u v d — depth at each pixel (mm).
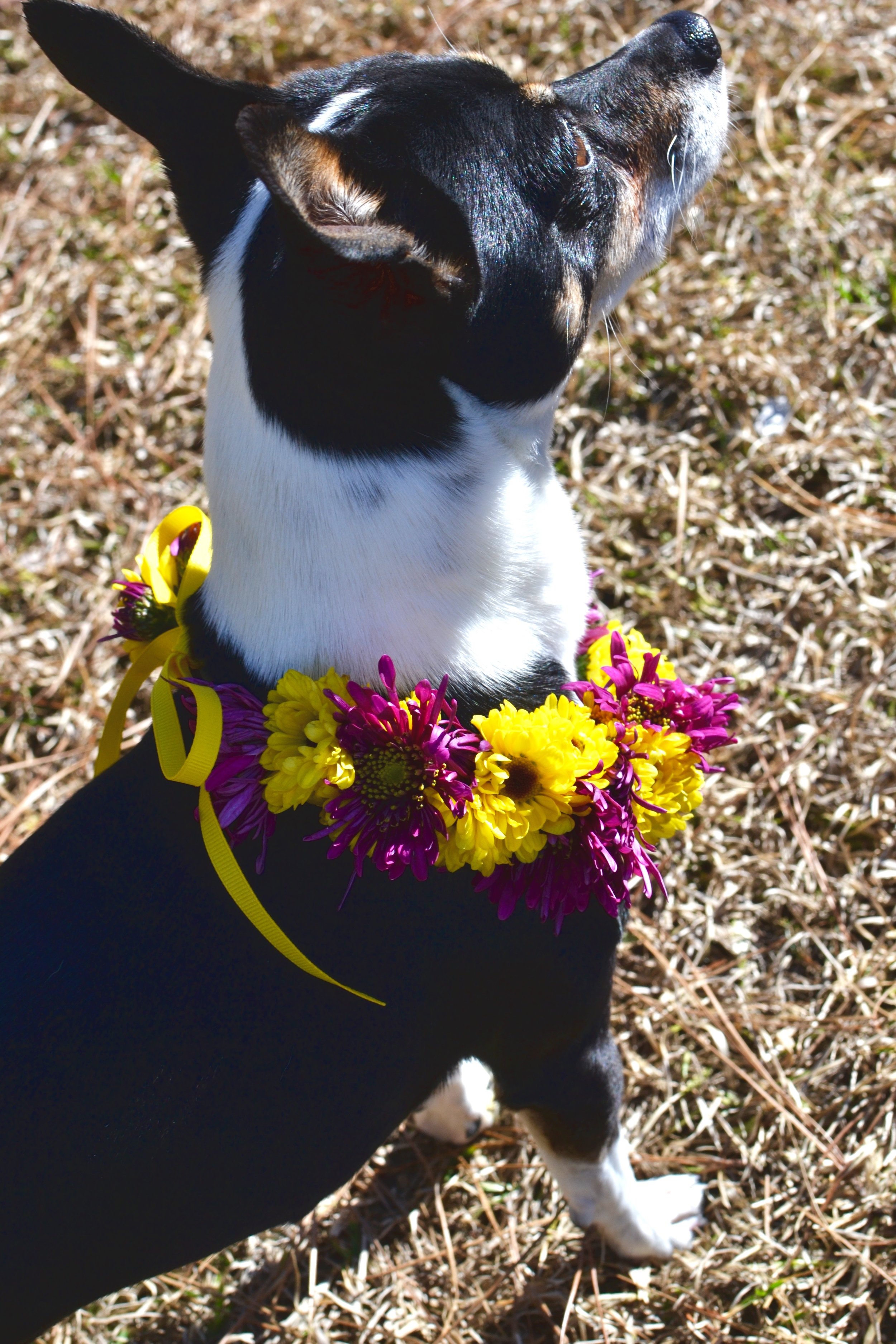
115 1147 777
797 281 1252
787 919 1004
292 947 767
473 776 775
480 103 790
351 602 778
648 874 800
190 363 1265
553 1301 921
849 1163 926
